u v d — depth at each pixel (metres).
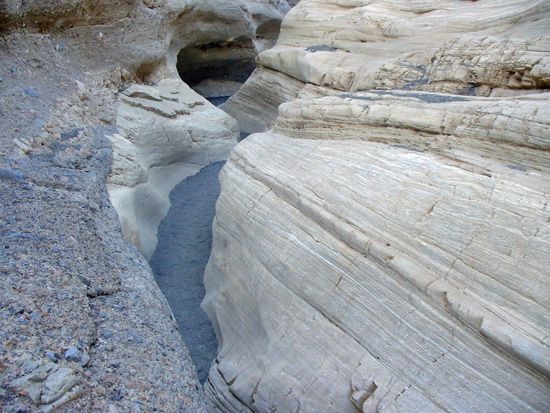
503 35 6.10
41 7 6.91
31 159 5.45
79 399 2.74
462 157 4.05
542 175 3.55
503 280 3.16
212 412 4.43
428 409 3.16
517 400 2.91
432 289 3.36
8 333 2.94
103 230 5.07
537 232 3.19
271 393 4.00
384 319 3.59
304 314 4.10
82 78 7.80
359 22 8.72
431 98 5.16
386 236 3.80
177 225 7.46
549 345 2.83
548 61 4.88
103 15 8.24
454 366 3.18
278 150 5.61
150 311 4.14
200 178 9.10
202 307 5.71
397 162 4.31
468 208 3.57
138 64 9.35
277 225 4.68
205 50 13.83
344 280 3.91
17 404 2.51
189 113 9.68
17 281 3.45
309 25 9.88
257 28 15.30
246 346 4.61
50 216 4.58
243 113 11.62
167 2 10.02
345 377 3.63
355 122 5.22
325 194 4.42
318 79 8.52
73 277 3.81
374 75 7.03
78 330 3.29
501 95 5.32
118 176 6.45
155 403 3.05
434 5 8.29
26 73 6.68
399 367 3.40
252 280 4.72
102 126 7.20
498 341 2.99
